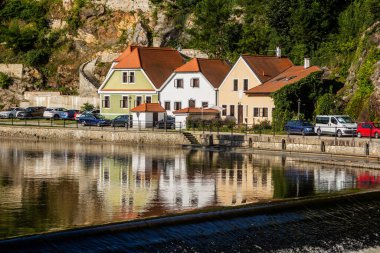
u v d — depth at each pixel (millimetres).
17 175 66000
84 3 162125
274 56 117188
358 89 98062
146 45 151750
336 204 49781
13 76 150750
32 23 163375
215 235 40594
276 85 106125
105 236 37812
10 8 166750
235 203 51781
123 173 68188
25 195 54375
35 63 154000
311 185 60969
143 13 157250
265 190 58156
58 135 108375
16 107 140000
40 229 42125
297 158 80188
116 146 97688
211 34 143250
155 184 61125
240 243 40500
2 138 110312
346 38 119812
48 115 126438
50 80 152750
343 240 44156
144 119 112062
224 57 134000
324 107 99562
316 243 42969
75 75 153000
